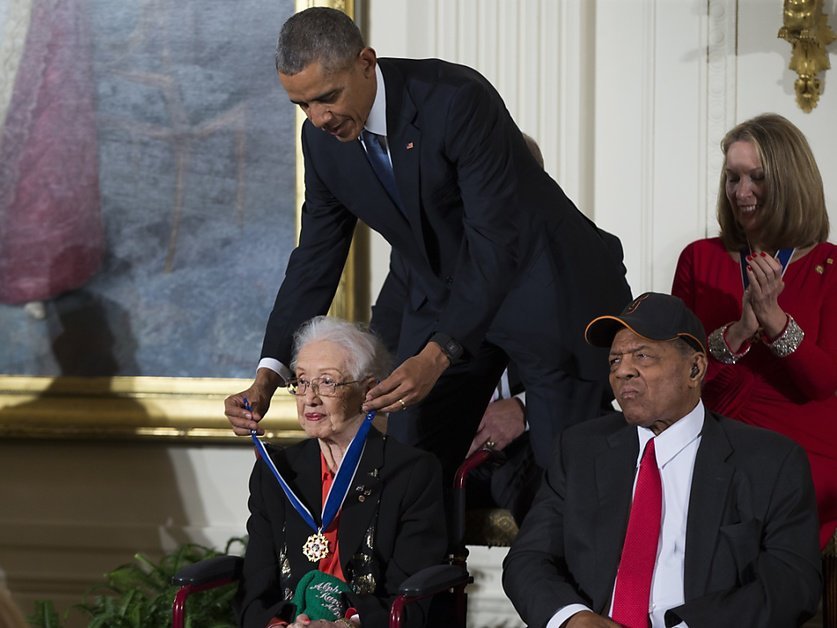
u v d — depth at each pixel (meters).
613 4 16.75
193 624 14.48
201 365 17.25
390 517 11.02
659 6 16.64
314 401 11.11
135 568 16.17
